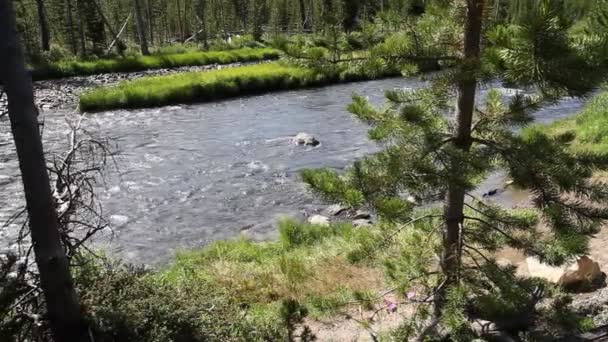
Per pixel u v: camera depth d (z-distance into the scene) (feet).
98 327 15.23
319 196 15.60
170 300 17.49
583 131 49.42
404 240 19.11
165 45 186.50
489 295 15.64
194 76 98.58
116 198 45.78
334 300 18.78
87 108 81.92
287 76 101.30
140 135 66.85
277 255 31.91
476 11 14.51
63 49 151.33
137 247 36.86
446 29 15.51
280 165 54.80
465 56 14.75
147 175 51.75
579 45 12.37
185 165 55.01
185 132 68.64
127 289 17.20
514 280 16.40
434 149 14.60
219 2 243.81
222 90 94.27
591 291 21.27
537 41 11.65
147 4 198.70
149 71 126.00
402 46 15.23
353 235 32.32
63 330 14.73
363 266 27.73
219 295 22.43
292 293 25.86
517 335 16.19
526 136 15.42
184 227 40.37
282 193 47.14
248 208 43.98
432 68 15.24
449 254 16.37
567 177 13.53
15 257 15.62
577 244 13.29
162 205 44.52
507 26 13.00
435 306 16.72
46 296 14.56
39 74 113.29
